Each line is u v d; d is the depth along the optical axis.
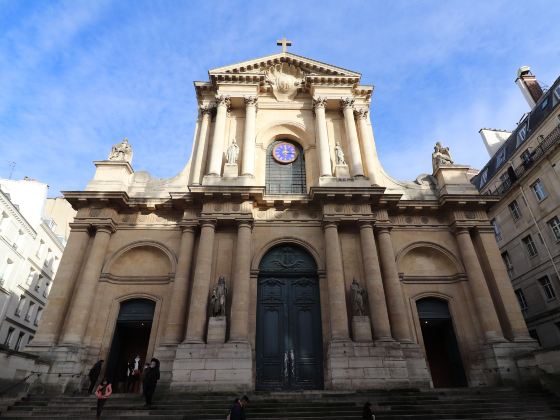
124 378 19.38
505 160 32.44
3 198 32.50
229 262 19.27
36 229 37.91
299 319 19.22
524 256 29.88
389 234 20.66
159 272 19.98
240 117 24.81
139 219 20.94
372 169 23.03
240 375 15.91
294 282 20.05
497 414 12.81
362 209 20.52
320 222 20.92
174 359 16.39
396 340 17.78
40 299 39.88
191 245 19.77
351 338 17.73
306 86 25.70
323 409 13.12
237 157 22.45
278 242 20.47
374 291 18.38
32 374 15.29
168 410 13.14
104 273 19.22
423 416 12.62
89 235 20.06
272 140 25.34
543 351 15.53
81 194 20.05
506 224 31.88
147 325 19.77
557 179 26.72
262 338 18.69
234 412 9.92
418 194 22.81
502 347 17.62
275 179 23.92
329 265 18.89
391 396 14.50
